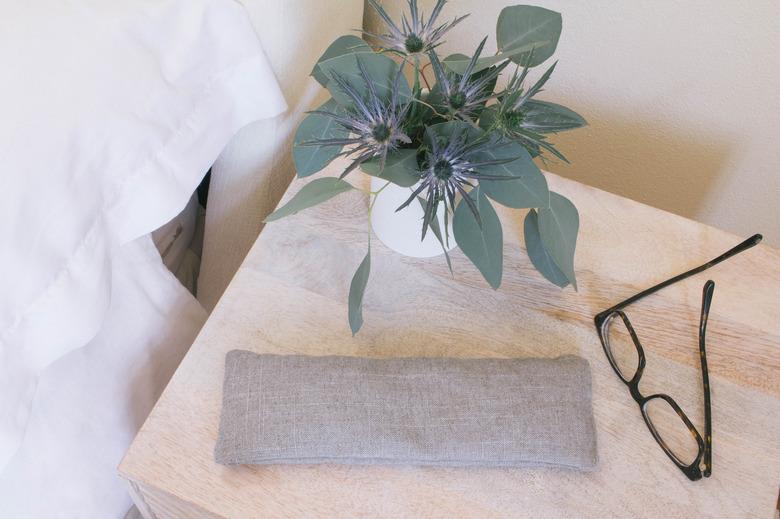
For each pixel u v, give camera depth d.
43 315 0.50
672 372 0.55
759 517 0.48
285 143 0.74
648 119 0.82
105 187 0.55
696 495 0.49
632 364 0.56
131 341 0.65
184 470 0.48
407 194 0.53
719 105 0.76
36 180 0.49
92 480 0.63
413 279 0.59
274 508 0.47
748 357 0.56
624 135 0.85
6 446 0.48
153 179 0.57
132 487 0.50
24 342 0.49
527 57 0.50
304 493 0.47
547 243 0.51
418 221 0.55
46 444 0.58
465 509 0.47
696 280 0.60
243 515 0.46
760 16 0.66
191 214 0.84
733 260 0.62
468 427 0.47
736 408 0.53
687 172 0.87
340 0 0.74
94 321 0.54
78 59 0.53
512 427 0.47
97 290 0.54
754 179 0.83
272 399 0.48
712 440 0.52
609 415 0.52
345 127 0.46
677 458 0.50
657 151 0.86
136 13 0.56
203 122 0.61
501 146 0.45
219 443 0.47
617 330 0.57
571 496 0.48
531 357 0.54
